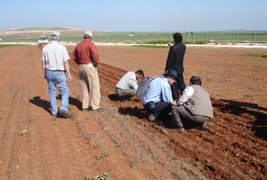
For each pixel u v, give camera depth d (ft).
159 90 18.71
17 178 11.94
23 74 43.50
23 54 94.22
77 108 23.15
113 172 12.38
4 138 16.51
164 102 18.80
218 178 11.84
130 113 21.61
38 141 16.05
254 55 67.77
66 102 20.29
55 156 14.08
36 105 24.08
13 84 34.63
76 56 21.01
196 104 16.25
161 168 12.75
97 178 11.85
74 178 11.94
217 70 43.75
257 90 28.53
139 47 132.36
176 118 16.87
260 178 11.66
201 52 84.58
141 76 23.98
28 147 15.20
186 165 13.00
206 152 14.34
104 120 19.88
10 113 21.66
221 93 27.45
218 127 18.04
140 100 25.73
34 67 52.90
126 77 23.97
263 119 19.26
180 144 15.39
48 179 11.86
